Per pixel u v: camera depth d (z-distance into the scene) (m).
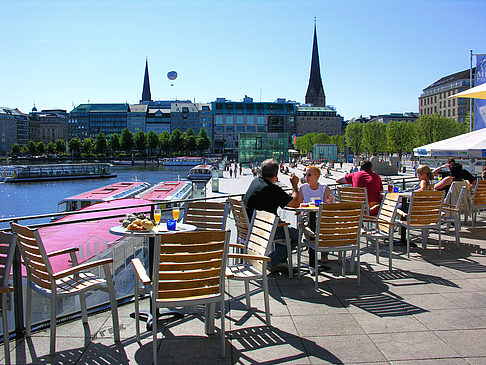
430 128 72.31
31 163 128.38
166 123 179.12
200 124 175.88
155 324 3.25
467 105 105.12
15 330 3.89
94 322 4.25
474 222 9.30
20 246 3.85
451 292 4.95
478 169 15.89
